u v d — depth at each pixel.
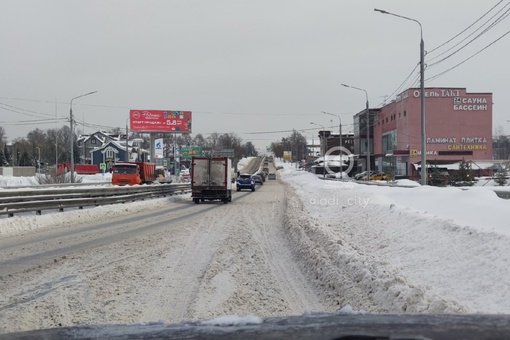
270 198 39.12
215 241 14.21
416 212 12.88
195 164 32.66
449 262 8.05
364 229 14.16
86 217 20.72
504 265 6.81
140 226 18.06
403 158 68.69
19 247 12.70
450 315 4.52
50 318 6.55
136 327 4.52
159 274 9.51
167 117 76.69
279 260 11.28
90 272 9.56
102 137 118.88
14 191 18.00
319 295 7.98
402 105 69.12
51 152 112.69
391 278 7.33
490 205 12.44
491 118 64.94
